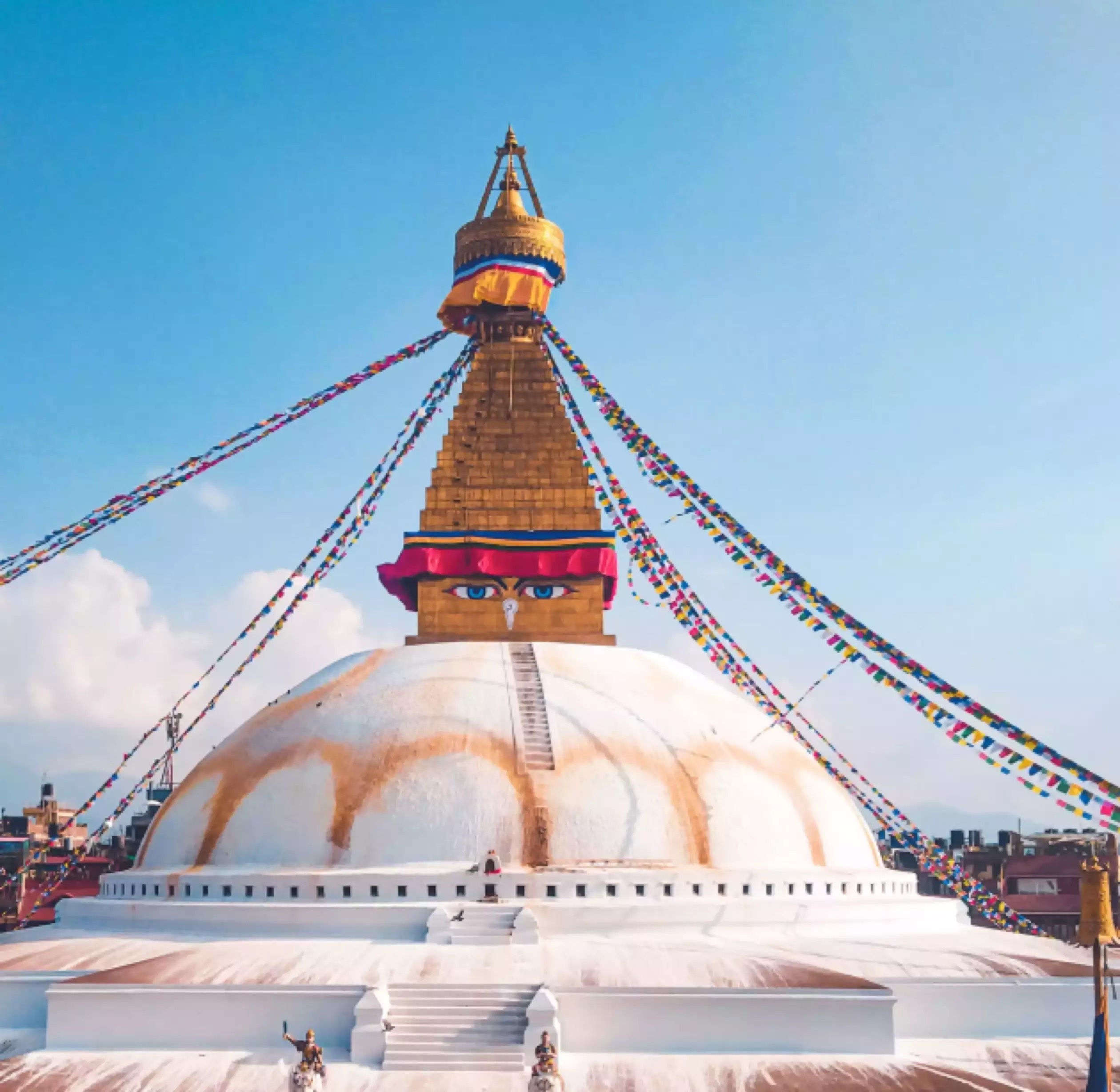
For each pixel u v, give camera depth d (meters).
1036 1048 28.78
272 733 36.25
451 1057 26.91
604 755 33.94
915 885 37.41
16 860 63.25
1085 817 27.88
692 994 27.92
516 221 43.09
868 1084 26.06
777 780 35.75
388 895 31.88
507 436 41.28
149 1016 28.30
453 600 39.91
